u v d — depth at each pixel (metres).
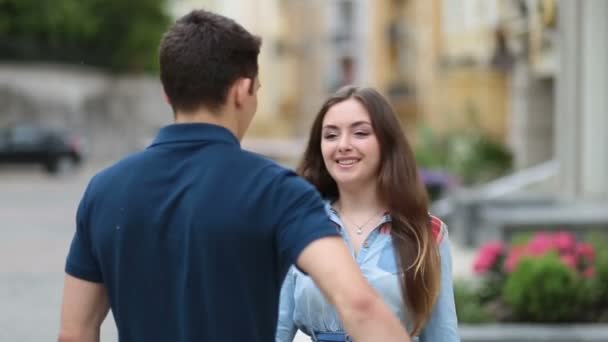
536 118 25.50
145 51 54.16
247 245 3.12
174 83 3.30
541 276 9.88
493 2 27.77
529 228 16.33
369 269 4.36
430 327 4.44
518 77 25.77
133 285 3.24
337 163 4.55
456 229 19.34
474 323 9.82
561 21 19.19
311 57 54.06
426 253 4.37
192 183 3.21
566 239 11.13
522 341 9.13
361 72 47.81
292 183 3.18
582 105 18.95
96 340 3.44
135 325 3.26
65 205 28.86
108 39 53.94
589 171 18.95
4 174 40.75
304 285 4.34
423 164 27.84
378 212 4.54
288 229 3.10
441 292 4.46
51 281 15.88
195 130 3.30
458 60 33.38
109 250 3.28
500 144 29.41
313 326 4.37
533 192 19.94
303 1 54.16
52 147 40.22
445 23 35.72
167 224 3.21
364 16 46.94
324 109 4.65
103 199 3.31
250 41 3.33
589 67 18.89
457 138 28.75
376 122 4.50
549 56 22.34
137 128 53.59
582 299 9.86
